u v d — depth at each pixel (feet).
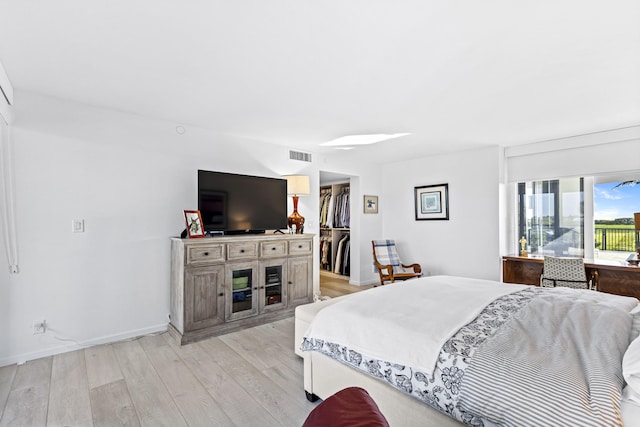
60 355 8.75
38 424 5.85
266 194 12.66
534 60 6.62
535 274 13.53
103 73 7.38
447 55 6.47
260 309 11.42
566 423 3.28
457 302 6.50
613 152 11.78
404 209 18.16
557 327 5.16
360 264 18.07
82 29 5.63
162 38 5.92
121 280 9.95
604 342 4.42
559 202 13.55
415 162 17.60
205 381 7.39
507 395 3.80
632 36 5.68
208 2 4.87
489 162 14.51
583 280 11.43
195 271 9.86
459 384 4.29
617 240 12.09
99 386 7.16
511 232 14.69
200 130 11.67
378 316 5.95
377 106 9.42
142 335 10.29
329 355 6.11
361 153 16.03
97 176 9.53
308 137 12.96
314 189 15.46
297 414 6.22
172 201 10.99
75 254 9.16
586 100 8.82
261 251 11.46
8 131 8.14
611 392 3.37
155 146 10.63
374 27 5.53
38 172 8.59
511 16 5.16
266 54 6.50
